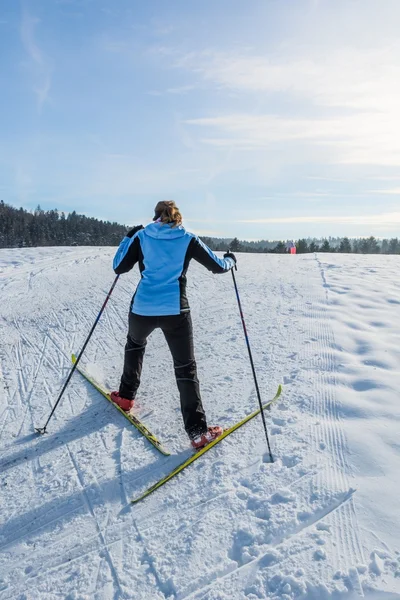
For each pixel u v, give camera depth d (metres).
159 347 5.22
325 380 3.79
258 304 6.76
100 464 2.95
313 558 2.01
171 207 3.11
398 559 1.92
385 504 2.25
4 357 5.11
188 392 3.02
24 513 2.54
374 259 11.21
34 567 2.16
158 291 3.03
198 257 3.07
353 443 2.80
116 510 2.51
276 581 1.92
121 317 6.60
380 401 3.29
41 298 7.62
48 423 3.55
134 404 3.75
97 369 4.64
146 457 2.99
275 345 4.83
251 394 3.73
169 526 2.34
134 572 2.07
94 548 2.25
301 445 2.88
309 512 2.29
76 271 10.01
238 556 2.10
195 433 2.99
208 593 1.91
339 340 4.71
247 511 2.37
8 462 3.05
